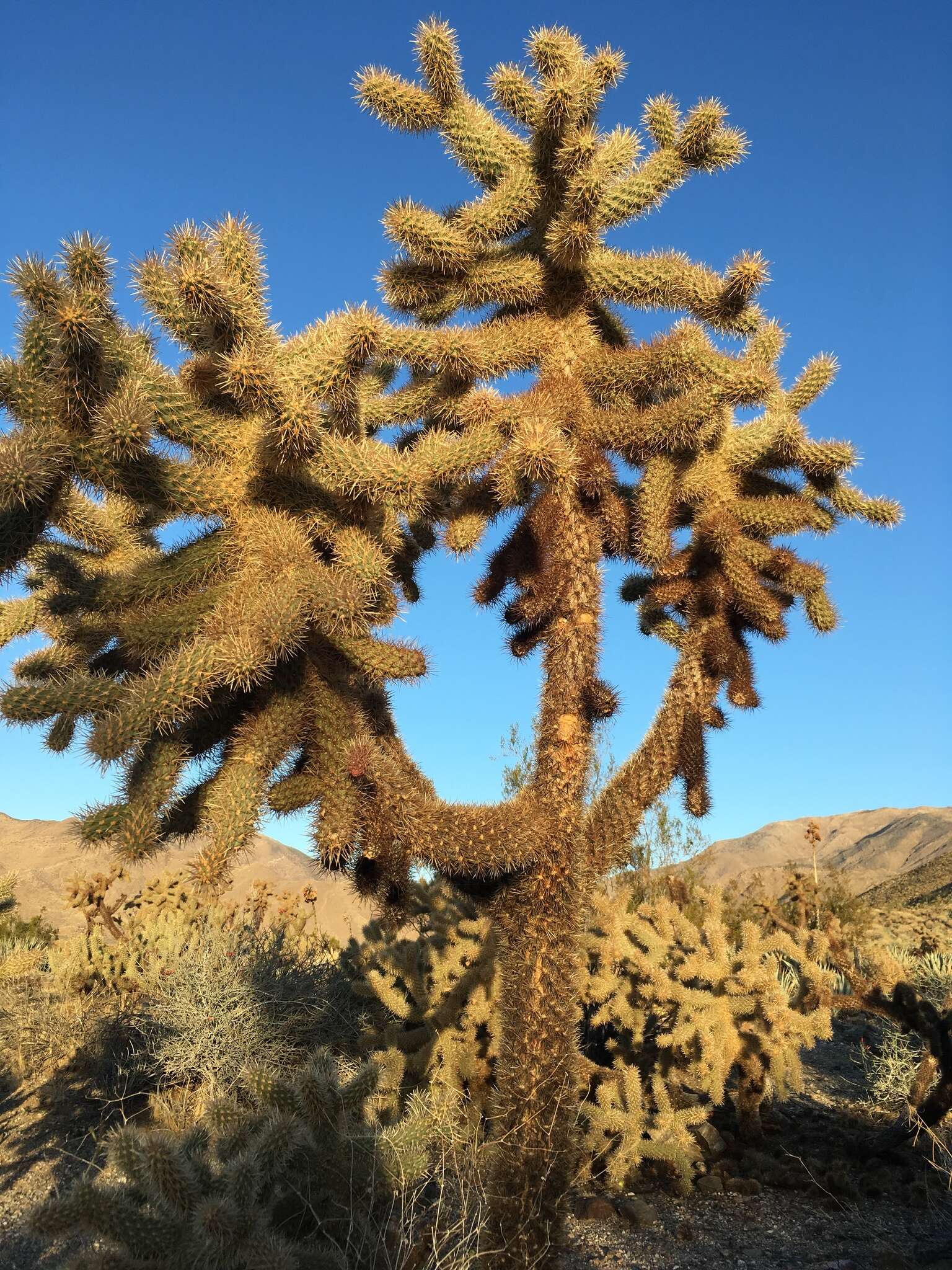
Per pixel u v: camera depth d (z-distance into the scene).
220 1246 2.67
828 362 4.85
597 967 5.97
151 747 3.09
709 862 11.89
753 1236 4.39
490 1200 3.22
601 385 4.03
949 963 9.10
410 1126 3.64
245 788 3.07
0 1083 6.84
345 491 3.30
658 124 4.38
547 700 3.64
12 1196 5.03
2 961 8.57
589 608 3.66
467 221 4.05
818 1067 7.57
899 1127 5.29
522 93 4.07
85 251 3.06
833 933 5.91
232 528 3.31
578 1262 4.12
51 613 3.47
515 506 3.90
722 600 4.47
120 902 9.75
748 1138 5.61
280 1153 3.06
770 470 4.89
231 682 2.98
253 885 10.47
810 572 4.53
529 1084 3.25
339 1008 6.82
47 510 2.92
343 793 3.25
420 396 4.15
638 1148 5.01
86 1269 2.54
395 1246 3.41
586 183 3.77
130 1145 2.88
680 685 4.39
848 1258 4.06
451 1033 5.59
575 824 3.46
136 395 3.02
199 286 3.03
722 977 5.52
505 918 3.48
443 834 3.20
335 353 3.22
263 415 3.23
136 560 4.00
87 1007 7.50
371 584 3.24
